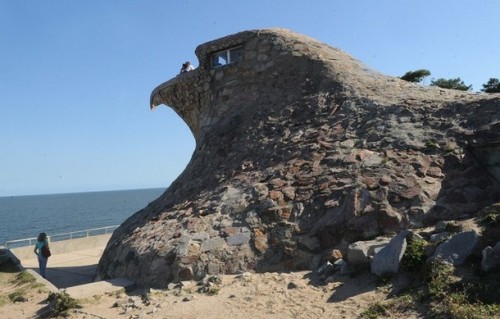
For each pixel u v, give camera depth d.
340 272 7.74
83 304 8.31
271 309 6.93
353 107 12.16
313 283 7.75
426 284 6.27
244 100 15.26
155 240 10.26
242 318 6.75
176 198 12.66
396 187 8.93
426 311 5.71
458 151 9.38
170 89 18.03
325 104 12.91
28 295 9.52
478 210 8.30
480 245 6.46
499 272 5.88
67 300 8.22
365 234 8.48
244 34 15.98
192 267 9.11
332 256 8.27
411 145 9.92
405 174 9.18
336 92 13.16
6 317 8.23
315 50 15.02
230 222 9.89
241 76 15.74
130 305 7.97
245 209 10.08
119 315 7.58
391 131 10.57
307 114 12.88
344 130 11.38
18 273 11.71
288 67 14.89
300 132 12.21
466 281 5.95
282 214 9.52
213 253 9.25
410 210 8.48
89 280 12.48
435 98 11.46
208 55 16.73
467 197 8.57
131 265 10.10
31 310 8.53
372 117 11.40
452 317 5.35
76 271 14.23
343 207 8.99
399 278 6.75
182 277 9.09
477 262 6.27
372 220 8.55
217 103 16.06
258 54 15.60
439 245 6.71
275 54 15.29
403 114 11.00
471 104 10.35
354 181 9.42
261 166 11.67
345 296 6.88
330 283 7.51
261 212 9.78
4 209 129.00
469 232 6.61
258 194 10.31
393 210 8.57
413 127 10.47
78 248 19.30
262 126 13.52
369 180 9.28
